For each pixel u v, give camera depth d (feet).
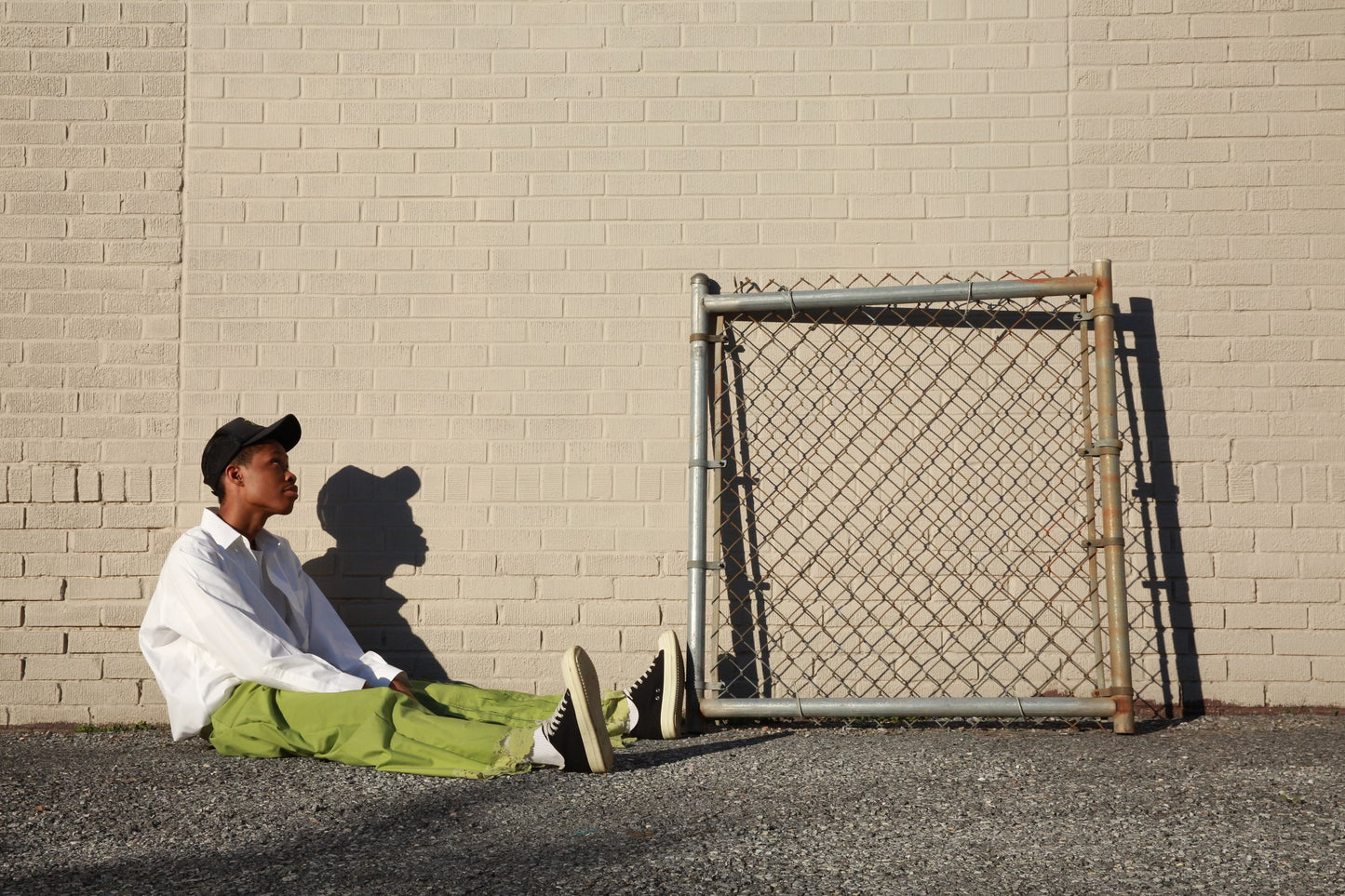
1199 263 12.91
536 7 13.29
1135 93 13.05
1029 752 10.58
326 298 13.14
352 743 9.93
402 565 12.99
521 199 13.23
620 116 13.24
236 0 13.24
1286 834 7.69
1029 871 6.94
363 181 13.23
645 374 13.10
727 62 13.25
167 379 13.01
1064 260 12.98
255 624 10.75
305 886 6.62
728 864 7.05
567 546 12.98
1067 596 12.74
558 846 7.45
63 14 13.15
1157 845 7.46
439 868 6.97
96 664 12.76
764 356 13.10
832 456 13.01
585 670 9.53
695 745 11.15
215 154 13.17
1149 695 12.64
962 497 12.90
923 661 12.79
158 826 8.02
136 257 13.07
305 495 13.01
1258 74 13.00
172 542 12.89
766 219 13.16
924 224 13.09
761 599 12.91
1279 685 12.58
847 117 13.17
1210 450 12.81
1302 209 12.91
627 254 13.17
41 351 12.95
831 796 8.81
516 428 13.09
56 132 13.10
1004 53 13.15
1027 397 12.92
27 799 8.86
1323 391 12.78
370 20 13.28
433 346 13.14
